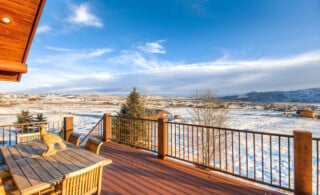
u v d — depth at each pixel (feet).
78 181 4.72
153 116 40.57
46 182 4.50
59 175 4.93
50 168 5.43
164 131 12.25
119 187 8.36
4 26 8.32
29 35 9.23
